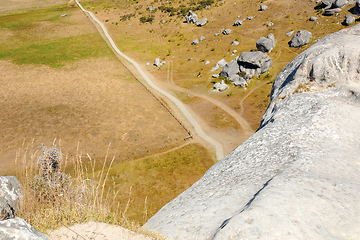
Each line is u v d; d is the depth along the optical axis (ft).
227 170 39.58
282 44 224.94
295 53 210.79
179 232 23.86
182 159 120.16
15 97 176.86
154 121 151.64
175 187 102.37
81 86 192.13
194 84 197.06
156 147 128.98
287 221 21.70
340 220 22.77
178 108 166.81
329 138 40.40
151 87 193.98
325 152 36.42
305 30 216.74
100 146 128.67
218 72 208.13
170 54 247.91
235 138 137.90
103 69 220.23
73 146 128.67
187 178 107.86
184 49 253.85
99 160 117.91
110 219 21.47
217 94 183.01
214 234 21.54
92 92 183.62
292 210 23.06
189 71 216.33
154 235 21.62
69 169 106.73
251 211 22.47
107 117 153.99
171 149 127.85
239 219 21.56
